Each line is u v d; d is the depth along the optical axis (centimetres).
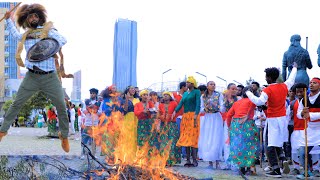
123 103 1121
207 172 977
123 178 655
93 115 1143
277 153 946
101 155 1126
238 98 1140
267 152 943
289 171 926
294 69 1030
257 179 895
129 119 1111
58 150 1360
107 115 1125
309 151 933
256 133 948
